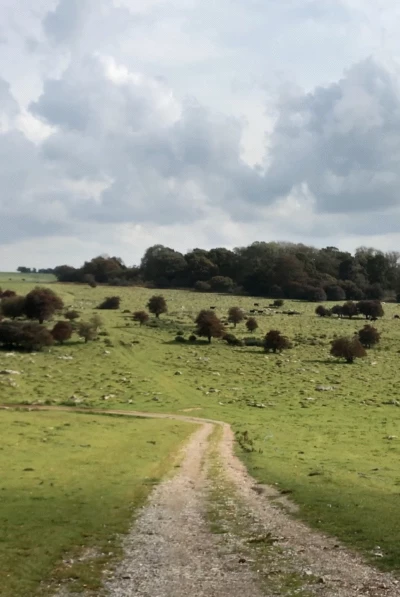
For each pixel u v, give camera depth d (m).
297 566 23.73
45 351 139.00
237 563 24.64
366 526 29.11
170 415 87.94
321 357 147.62
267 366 134.50
